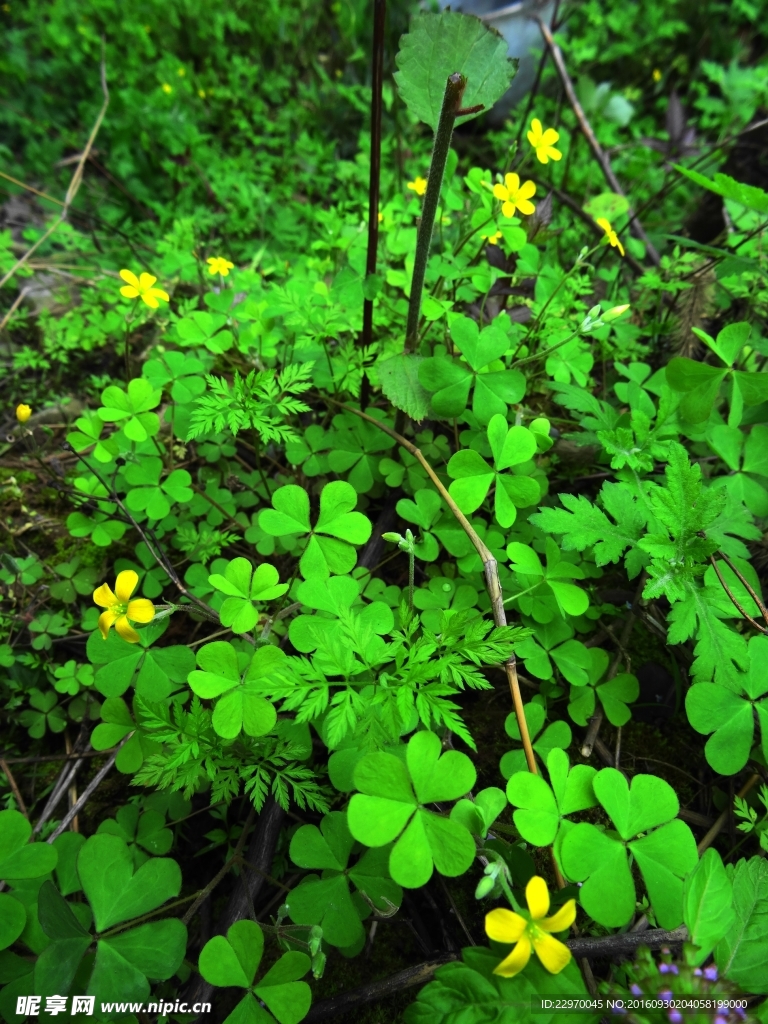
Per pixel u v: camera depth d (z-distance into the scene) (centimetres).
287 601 17
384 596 18
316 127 42
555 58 32
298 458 21
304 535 20
